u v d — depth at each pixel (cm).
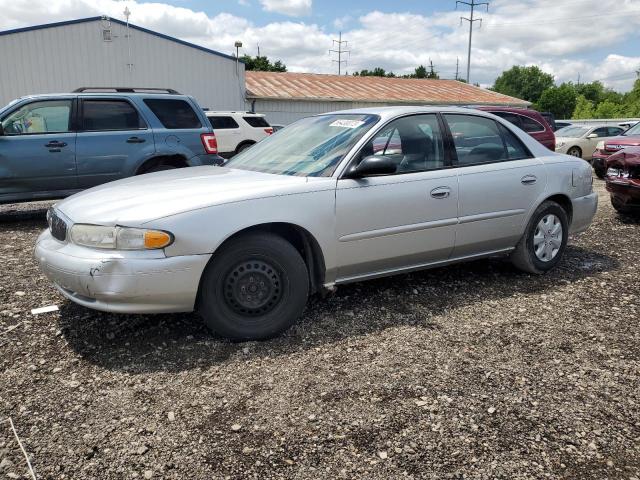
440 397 299
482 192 455
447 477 237
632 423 277
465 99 3228
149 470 240
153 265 324
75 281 329
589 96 10219
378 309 425
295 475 238
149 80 2242
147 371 325
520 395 302
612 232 728
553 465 245
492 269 533
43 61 2072
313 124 475
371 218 397
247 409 287
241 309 359
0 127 723
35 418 276
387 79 3538
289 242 380
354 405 291
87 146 765
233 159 487
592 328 394
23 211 866
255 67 6316
